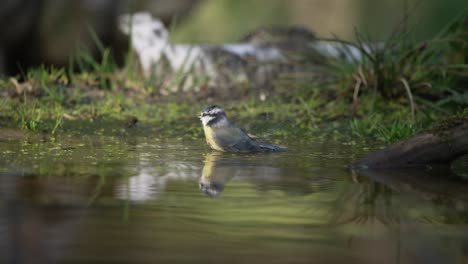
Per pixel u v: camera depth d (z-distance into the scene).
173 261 5.54
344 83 15.23
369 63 14.97
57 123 12.20
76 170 9.10
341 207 7.38
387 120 13.67
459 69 14.77
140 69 17.55
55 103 14.30
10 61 20.20
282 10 34.28
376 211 7.25
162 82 16.62
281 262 5.54
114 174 8.91
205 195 7.83
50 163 9.56
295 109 14.78
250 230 6.44
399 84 14.54
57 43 20.09
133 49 17.58
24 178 8.48
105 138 11.98
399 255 5.80
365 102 14.61
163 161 10.02
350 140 12.29
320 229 6.55
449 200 7.82
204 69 17.28
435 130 9.91
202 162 10.06
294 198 7.76
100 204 7.25
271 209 7.23
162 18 21.72
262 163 10.07
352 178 9.01
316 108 14.67
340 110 14.38
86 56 17.48
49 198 7.46
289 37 18.61
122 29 18.33
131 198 7.58
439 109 13.45
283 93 16.23
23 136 11.70
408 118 13.44
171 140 12.05
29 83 15.15
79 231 6.27
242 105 15.05
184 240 6.09
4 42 19.81
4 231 6.20
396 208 7.43
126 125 13.13
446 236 6.34
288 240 6.16
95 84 16.66
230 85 17.03
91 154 10.41
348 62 15.62
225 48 17.70
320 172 9.38
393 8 34.56
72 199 7.45
